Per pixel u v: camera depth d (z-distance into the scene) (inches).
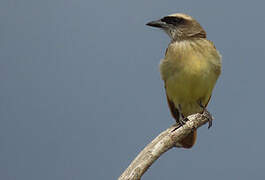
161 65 484.1
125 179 333.4
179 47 472.7
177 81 466.9
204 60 459.8
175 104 492.1
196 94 472.1
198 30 503.2
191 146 443.8
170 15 523.2
